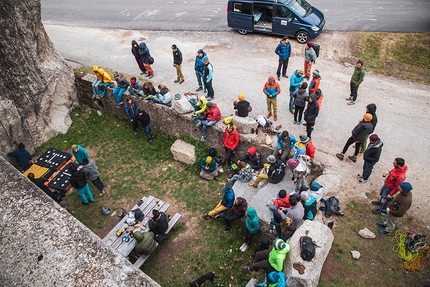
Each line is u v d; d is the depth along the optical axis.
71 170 9.26
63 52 15.96
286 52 12.45
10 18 10.44
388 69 13.71
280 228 7.84
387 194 8.27
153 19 18.59
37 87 11.78
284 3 14.80
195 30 17.16
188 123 11.45
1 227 6.23
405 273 7.36
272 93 10.49
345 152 9.77
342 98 12.20
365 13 17.30
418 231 8.06
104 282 5.29
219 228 9.28
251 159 10.29
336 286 7.17
